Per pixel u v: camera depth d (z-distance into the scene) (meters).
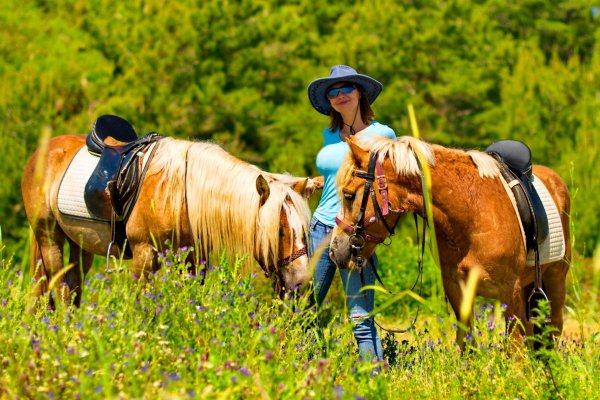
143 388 5.20
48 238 9.77
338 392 5.07
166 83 27.11
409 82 29.11
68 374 5.34
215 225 8.43
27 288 6.97
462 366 6.72
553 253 8.58
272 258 8.19
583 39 38.22
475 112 29.48
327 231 8.20
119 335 5.69
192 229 8.55
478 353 6.80
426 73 28.91
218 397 5.04
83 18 31.66
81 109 26.83
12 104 23.28
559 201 9.39
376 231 7.51
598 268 5.80
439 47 29.25
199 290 6.83
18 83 23.91
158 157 8.84
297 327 6.84
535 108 27.64
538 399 6.25
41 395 5.11
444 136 27.75
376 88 8.41
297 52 29.70
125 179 8.84
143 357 5.77
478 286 7.65
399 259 18.14
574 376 6.53
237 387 5.07
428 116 28.20
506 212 7.73
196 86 27.03
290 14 31.84
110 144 9.66
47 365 5.43
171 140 9.02
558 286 9.43
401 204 7.49
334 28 32.00
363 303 7.96
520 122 27.52
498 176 7.94
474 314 7.67
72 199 9.47
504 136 27.64
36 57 32.66
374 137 7.60
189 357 5.84
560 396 6.12
